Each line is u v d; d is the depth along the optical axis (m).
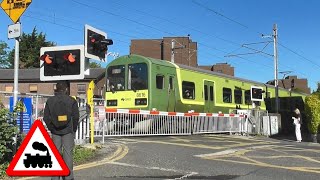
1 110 8.93
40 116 15.73
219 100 25.66
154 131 18.69
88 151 11.42
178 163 10.55
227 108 26.48
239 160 11.41
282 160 11.66
